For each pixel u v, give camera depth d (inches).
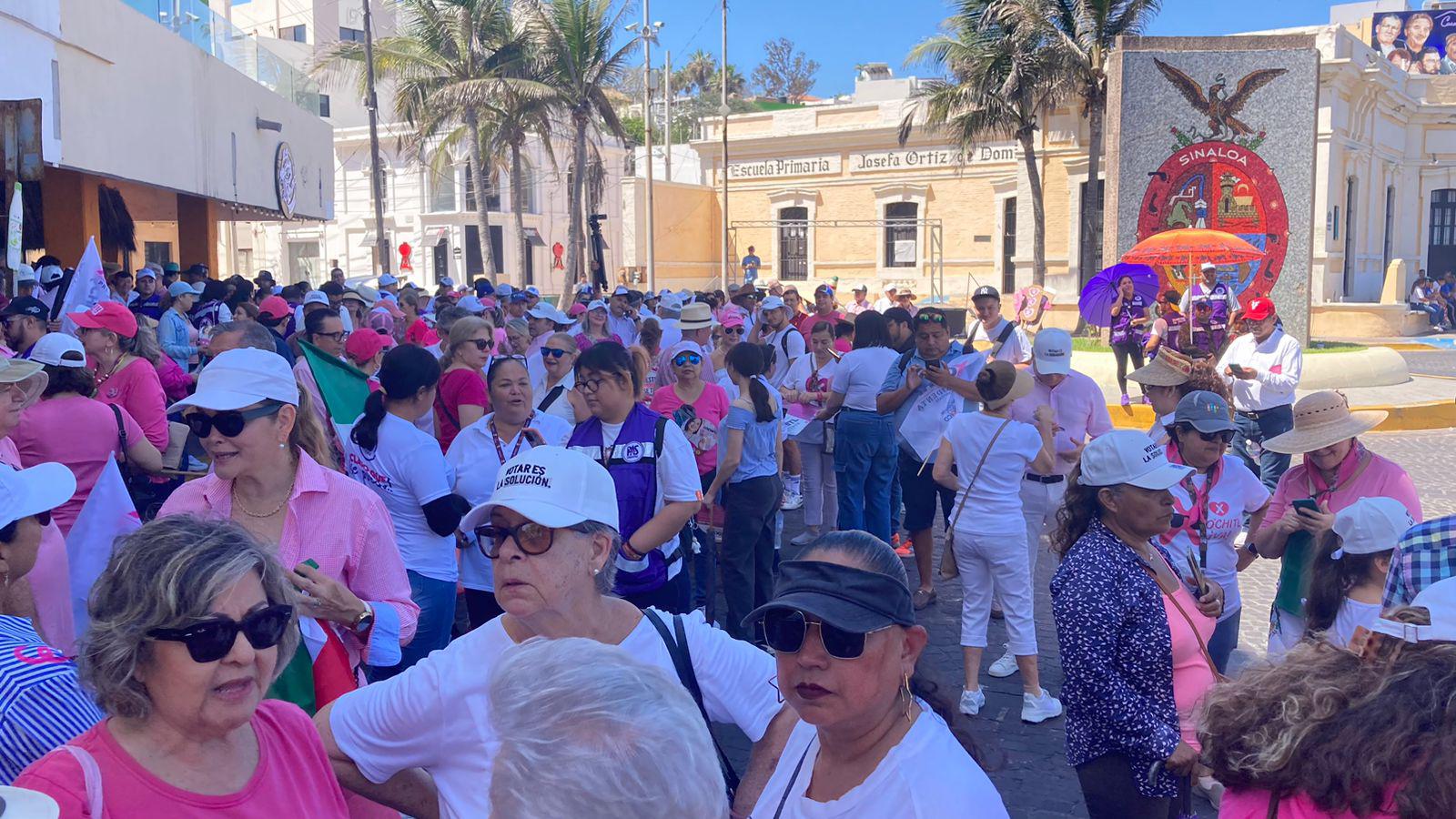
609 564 111.6
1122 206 749.9
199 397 131.7
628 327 596.7
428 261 1844.2
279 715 96.4
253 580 87.8
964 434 231.1
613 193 2078.0
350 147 1887.3
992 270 1459.2
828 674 82.7
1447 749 75.6
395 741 104.4
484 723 101.9
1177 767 133.6
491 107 1373.0
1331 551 154.4
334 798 96.6
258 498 138.0
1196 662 144.0
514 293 625.0
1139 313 605.0
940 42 1185.4
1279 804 84.0
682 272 1664.6
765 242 1626.5
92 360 242.8
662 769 60.0
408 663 178.9
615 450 187.6
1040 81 1117.7
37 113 347.6
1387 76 1374.3
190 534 87.3
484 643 106.4
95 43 538.9
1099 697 135.1
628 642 108.3
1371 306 1248.8
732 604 259.4
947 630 286.0
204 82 712.4
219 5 2201.0
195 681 84.0
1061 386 279.3
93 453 200.8
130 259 807.7
